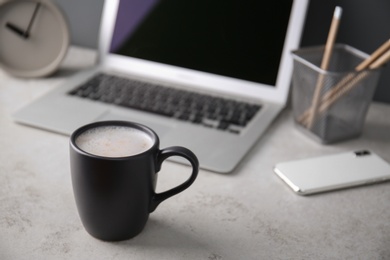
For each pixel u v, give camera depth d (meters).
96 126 0.68
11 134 0.90
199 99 1.03
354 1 1.06
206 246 0.68
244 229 0.71
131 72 1.13
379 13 1.06
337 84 0.88
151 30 1.11
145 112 0.97
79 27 1.27
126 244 0.67
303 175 0.81
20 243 0.66
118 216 0.65
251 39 1.04
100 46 1.15
